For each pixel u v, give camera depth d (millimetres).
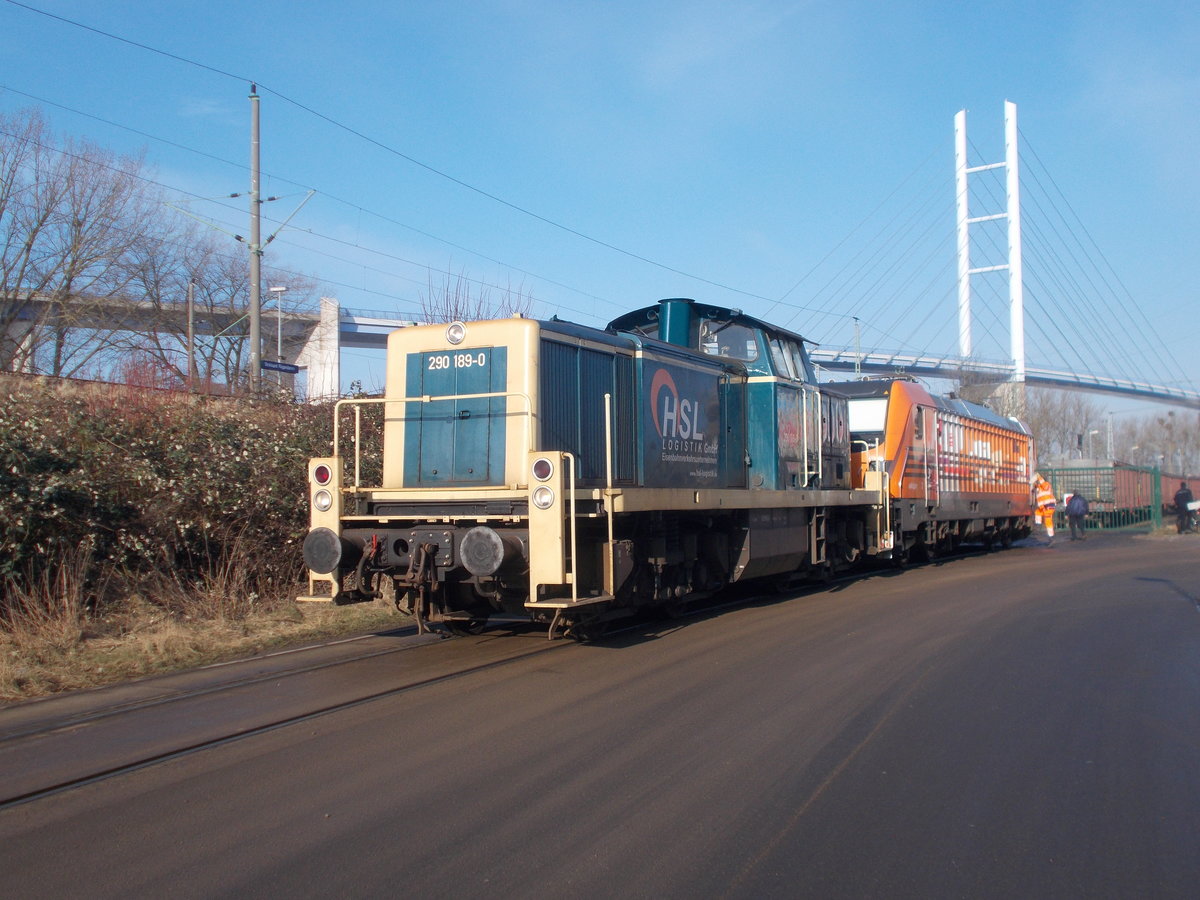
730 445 11852
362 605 11039
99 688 7270
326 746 5645
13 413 9625
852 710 6441
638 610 10453
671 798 4762
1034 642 9008
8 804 4723
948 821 4480
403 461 9109
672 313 11977
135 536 10086
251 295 17875
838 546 14633
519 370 8617
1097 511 32688
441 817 4508
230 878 3867
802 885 3807
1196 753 5551
